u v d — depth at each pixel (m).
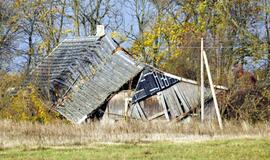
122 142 41.69
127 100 64.44
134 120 59.06
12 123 50.06
